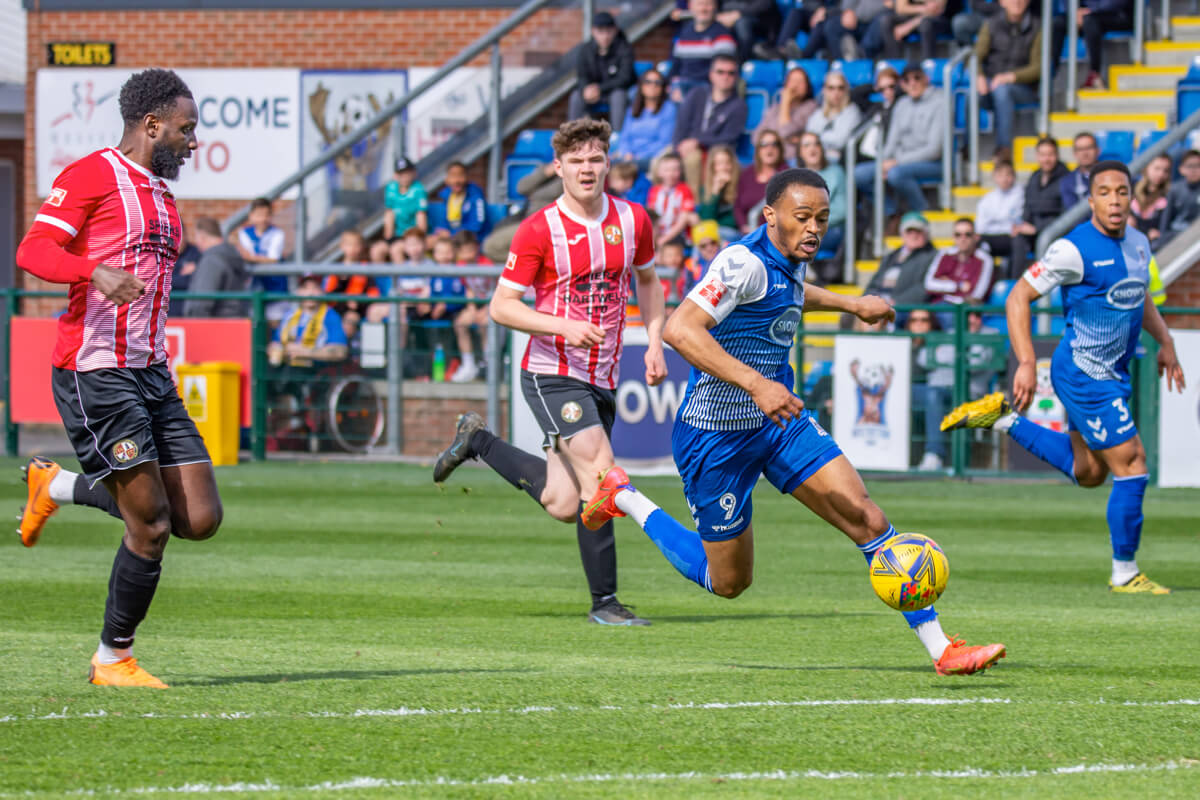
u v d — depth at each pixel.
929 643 12.34
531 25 46.22
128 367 11.52
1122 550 19.28
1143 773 9.16
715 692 11.77
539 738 10.02
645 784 8.79
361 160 44.22
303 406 38.56
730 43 44.66
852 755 9.58
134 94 11.64
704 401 12.58
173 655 13.72
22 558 21.42
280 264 40.44
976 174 41.12
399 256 41.62
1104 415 18.94
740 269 11.80
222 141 52.06
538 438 36.56
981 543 24.66
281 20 52.16
